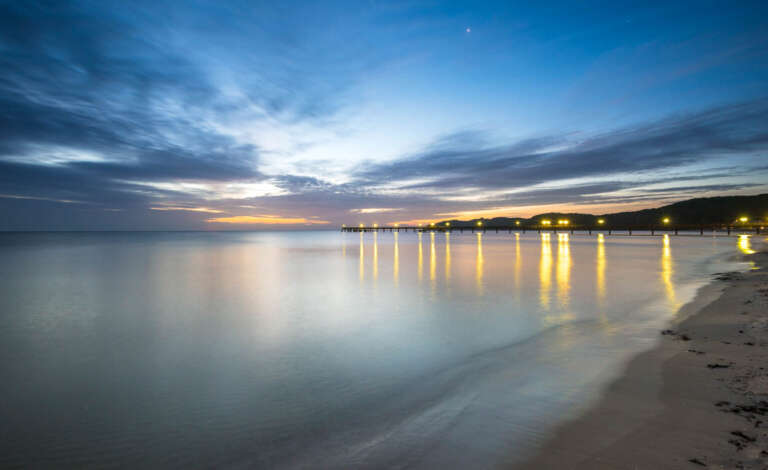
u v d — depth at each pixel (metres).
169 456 5.66
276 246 79.19
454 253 52.94
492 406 6.55
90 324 13.87
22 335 12.49
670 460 4.51
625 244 71.19
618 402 6.23
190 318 14.70
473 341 11.20
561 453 4.93
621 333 10.88
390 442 5.69
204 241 113.75
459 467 4.85
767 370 6.87
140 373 9.10
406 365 9.30
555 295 18.47
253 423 6.58
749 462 4.30
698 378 6.82
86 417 6.93
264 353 10.45
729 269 26.31
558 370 8.09
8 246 75.94
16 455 5.79
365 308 16.31
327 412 6.90
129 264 37.34
